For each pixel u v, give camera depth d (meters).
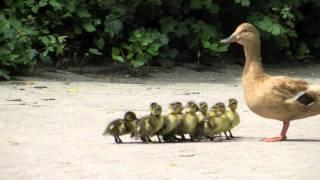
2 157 10.80
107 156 10.90
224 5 23.75
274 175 9.76
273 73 23.12
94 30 21.30
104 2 21.38
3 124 13.47
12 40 19.31
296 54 25.02
